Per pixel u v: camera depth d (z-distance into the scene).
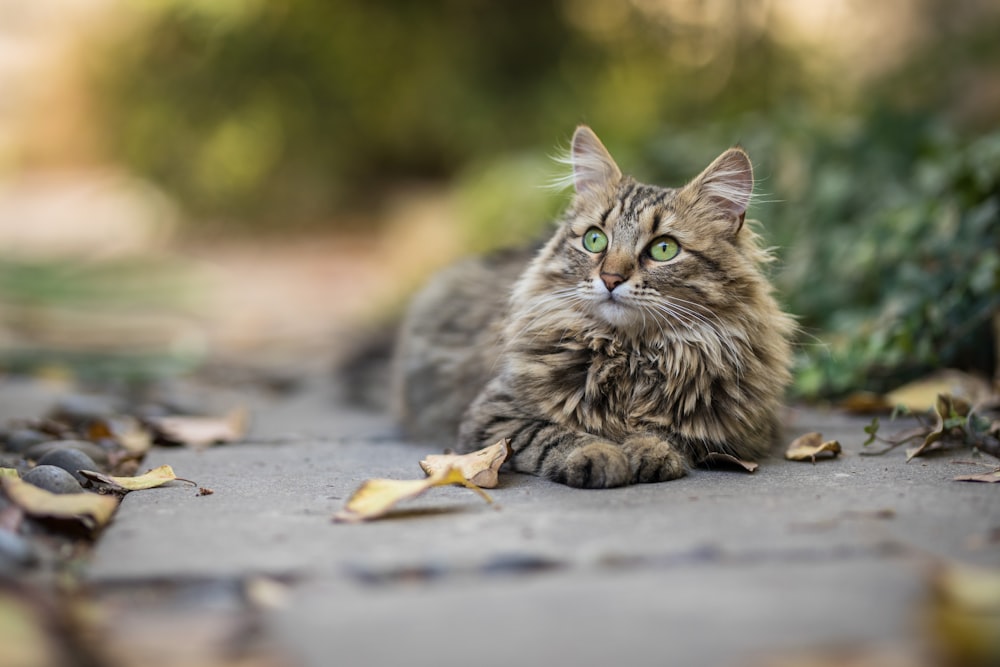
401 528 1.17
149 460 1.38
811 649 1.04
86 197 4.52
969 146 1.70
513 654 1.04
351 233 3.97
